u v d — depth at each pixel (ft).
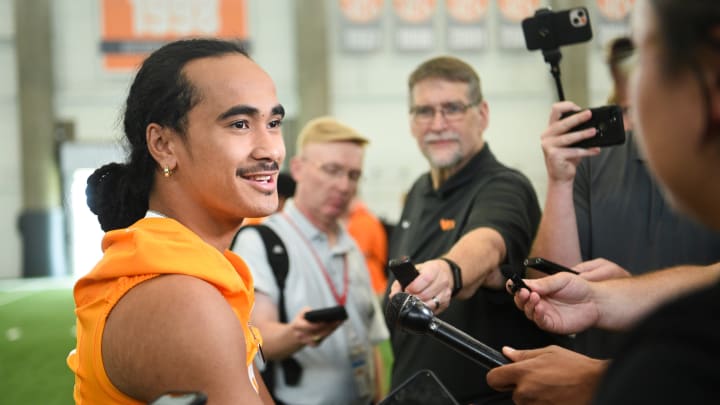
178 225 3.15
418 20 36.70
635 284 3.81
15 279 35.45
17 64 35.06
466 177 5.68
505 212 5.10
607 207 4.96
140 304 2.84
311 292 6.52
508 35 36.35
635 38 1.60
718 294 1.38
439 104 5.61
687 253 4.67
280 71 36.60
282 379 6.16
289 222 6.80
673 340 1.36
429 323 3.01
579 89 34.22
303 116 36.01
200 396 2.12
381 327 7.22
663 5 1.45
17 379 15.11
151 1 35.70
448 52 36.73
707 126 1.43
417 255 5.77
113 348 2.87
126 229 3.12
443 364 5.22
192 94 3.16
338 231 7.20
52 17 35.42
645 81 1.54
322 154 6.79
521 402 2.85
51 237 35.19
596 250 4.95
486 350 2.99
